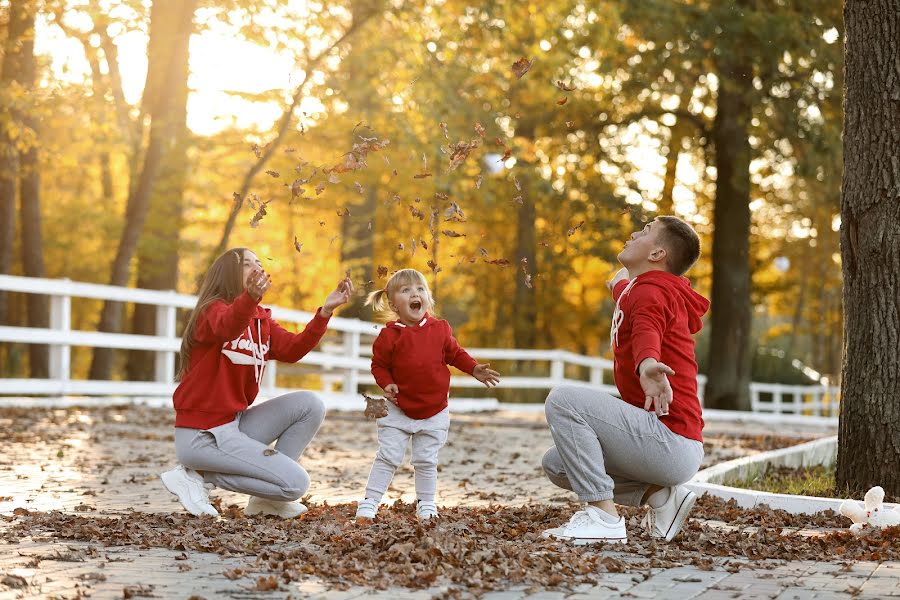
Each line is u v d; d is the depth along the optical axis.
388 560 5.34
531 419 20.44
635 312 5.95
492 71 26.89
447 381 6.95
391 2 22.34
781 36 24.02
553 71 25.08
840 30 25.33
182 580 4.96
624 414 5.92
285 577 4.96
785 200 35.59
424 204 22.70
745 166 26.86
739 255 27.41
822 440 12.51
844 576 5.25
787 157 26.81
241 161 25.75
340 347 26.41
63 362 17.14
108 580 4.95
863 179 8.29
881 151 8.20
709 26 24.30
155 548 5.75
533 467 11.26
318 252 39.12
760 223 39.12
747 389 27.62
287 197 24.45
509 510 7.40
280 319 19.19
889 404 8.15
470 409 22.98
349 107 23.17
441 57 24.42
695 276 35.88
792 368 34.22
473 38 24.41
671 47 25.03
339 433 14.87
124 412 16.39
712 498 7.98
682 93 26.80
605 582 5.05
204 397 6.81
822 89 25.59
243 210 25.80
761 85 25.95
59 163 22.61
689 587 4.96
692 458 6.00
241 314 6.57
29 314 24.27
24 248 24.17
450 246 24.06
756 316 54.62
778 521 7.16
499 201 25.59
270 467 6.75
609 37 25.00
